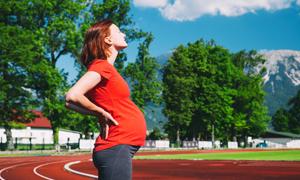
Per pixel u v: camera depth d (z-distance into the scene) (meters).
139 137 2.99
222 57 89.81
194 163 30.05
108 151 2.92
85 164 28.84
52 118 56.03
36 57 53.66
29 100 52.44
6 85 50.22
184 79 83.75
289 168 24.08
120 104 2.99
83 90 2.86
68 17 57.16
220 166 26.30
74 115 54.75
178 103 83.56
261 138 131.12
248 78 98.25
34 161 34.38
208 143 85.25
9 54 49.66
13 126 54.31
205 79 86.06
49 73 51.91
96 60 3.00
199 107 86.31
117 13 64.00
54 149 56.56
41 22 56.47
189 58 87.00
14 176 19.77
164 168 24.98
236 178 18.12
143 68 69.81
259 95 98.50
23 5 53.59
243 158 37.56
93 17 62.69
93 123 58.88
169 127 86.50
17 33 51.47
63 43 55.06
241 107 97.94
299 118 158.88
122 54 66.25
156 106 73.12
